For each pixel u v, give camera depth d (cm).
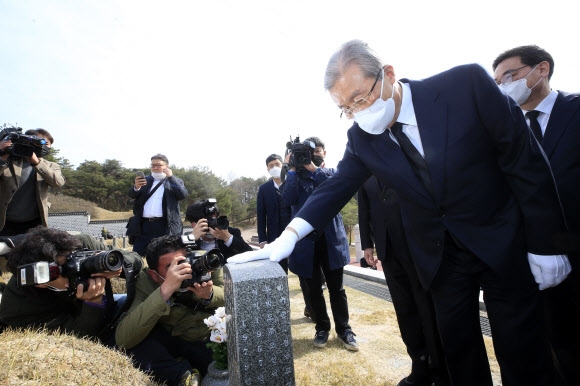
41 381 136
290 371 148
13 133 370
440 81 162
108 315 236
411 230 180
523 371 156
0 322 216
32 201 406
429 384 234
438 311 175
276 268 156
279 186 432
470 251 157
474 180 153
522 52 215
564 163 200
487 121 148
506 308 156
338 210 197
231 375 160
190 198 4938
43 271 186
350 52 155
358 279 637
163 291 219
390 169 169
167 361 224
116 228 3728
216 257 229
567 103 209
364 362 284
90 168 5791
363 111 161
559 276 151
